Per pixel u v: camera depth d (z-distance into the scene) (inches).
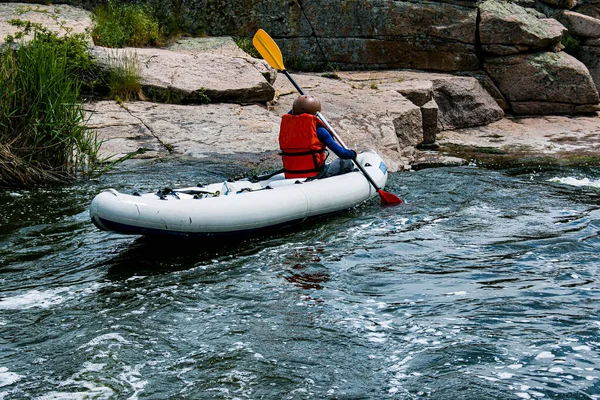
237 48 467.2
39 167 288.4
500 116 495.8
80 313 177.9
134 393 142.6
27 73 286.8
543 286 196.5
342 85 460.4
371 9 498.9
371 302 186.7
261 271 208.2
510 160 388.2
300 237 239.3
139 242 231.1
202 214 219.3
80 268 208.8
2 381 146.4
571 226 253.3
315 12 499.8
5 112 283.4
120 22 461.1
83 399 140.3
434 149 426.0
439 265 214.2
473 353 158.2
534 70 499.8
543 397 141.3
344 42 503.8
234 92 404.2
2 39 387.9
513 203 285.4
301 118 262.7
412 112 413.4
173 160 322.3
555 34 506.3
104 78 398.0
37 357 156.3
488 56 508.1
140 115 373.4
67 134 293.4
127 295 189.6
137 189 282.0
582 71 503.8
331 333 168.4
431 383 146.6
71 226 242.4
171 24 486.9
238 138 355.3
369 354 158.7
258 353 158.9
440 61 506.0
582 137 452.8
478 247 230.5
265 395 142.3
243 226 228.8
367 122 390.3
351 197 266.1
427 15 499.2
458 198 291.7
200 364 153.9
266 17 498.9
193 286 196.4
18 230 237.1
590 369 151.6
